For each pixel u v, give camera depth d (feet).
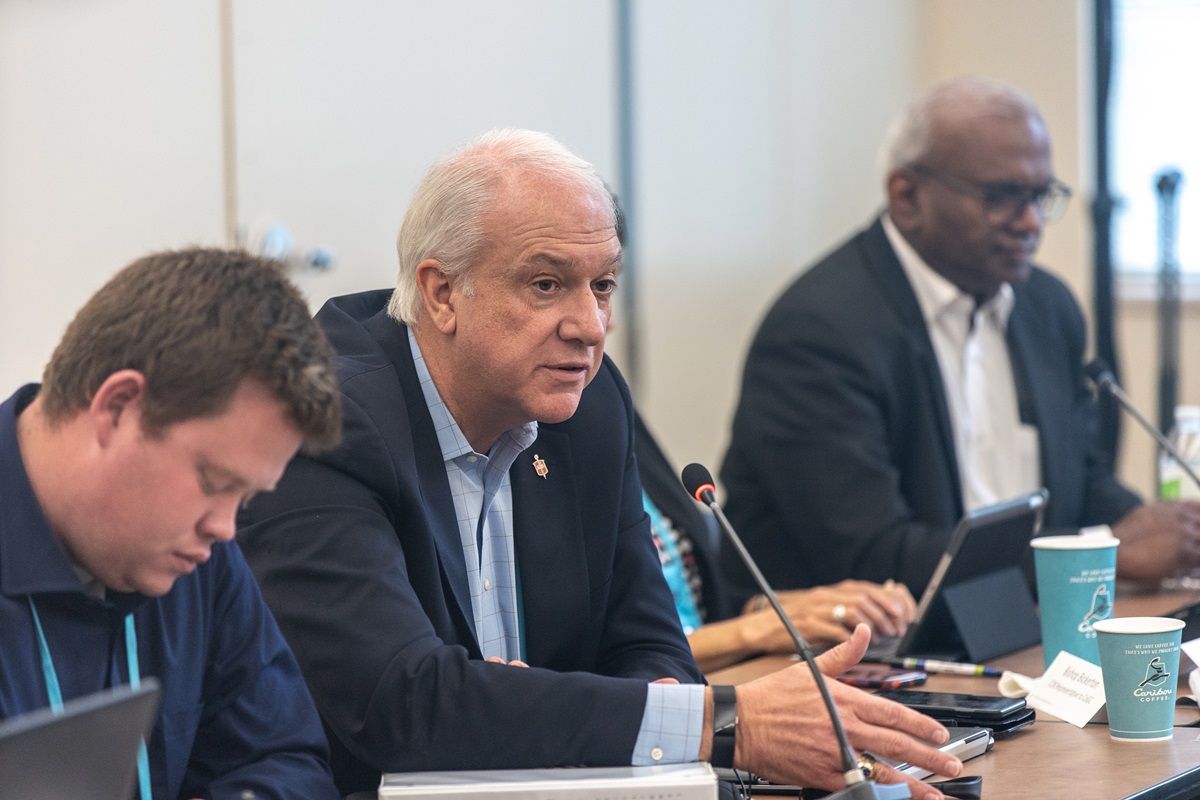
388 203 40.96
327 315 21.06
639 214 49.26
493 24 43.98
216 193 36.91
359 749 17.80
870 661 25.40
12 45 33.22
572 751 16.70
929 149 36.60
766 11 53.52
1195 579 32.86
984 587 26.55
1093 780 17.34
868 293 36.65
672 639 21.75
